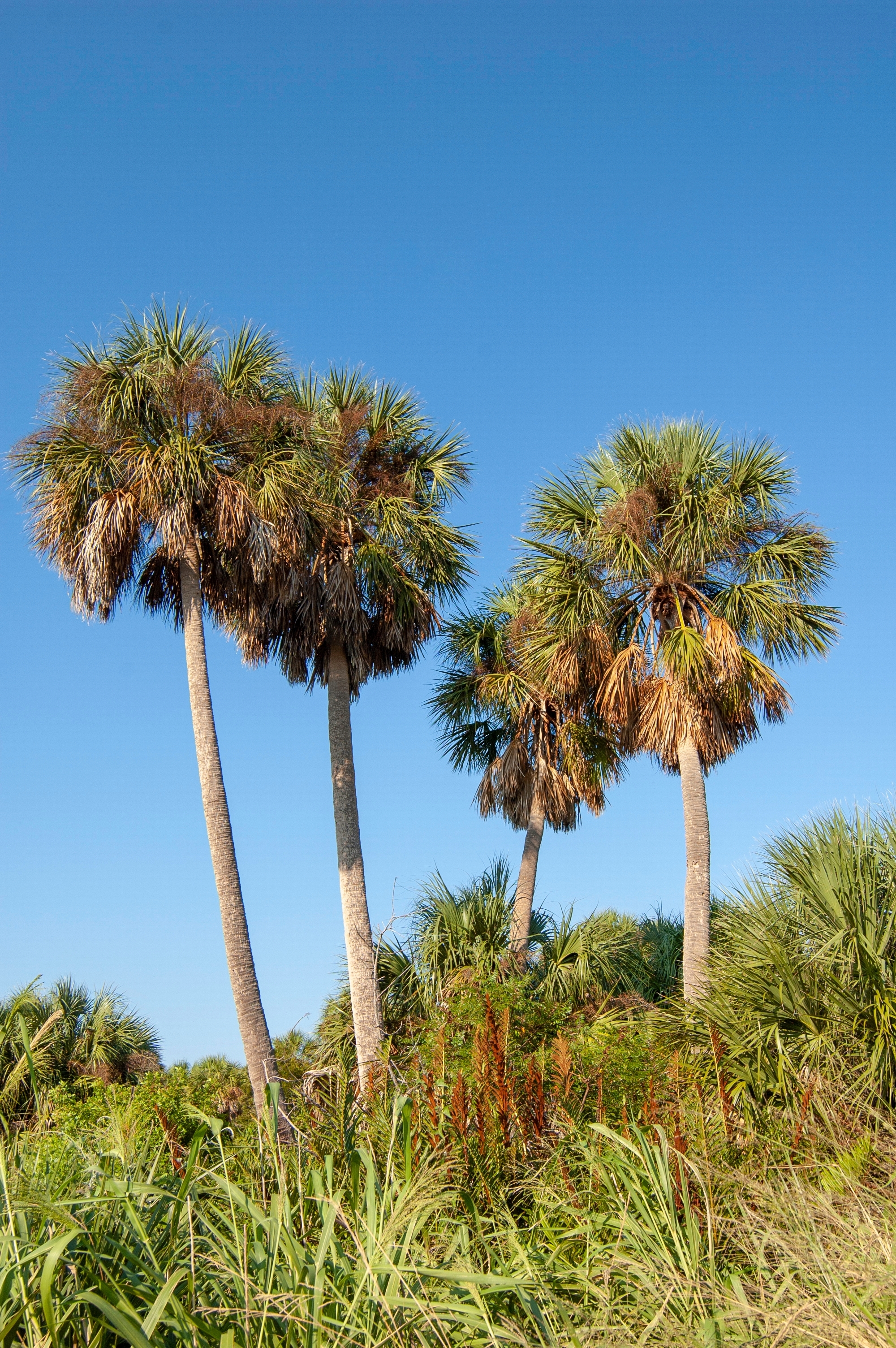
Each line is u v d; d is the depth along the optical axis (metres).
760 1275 3.07
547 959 12.23
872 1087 4.94
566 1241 3.65
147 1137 4.27
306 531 12.09
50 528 11.57
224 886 10.76
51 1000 14.91
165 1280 2.56
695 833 10.91
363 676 13.13
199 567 11.87
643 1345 2.62
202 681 11.38
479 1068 4.57
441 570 13.34
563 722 14.85
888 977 5.45
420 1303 2.51
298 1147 3.73
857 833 6.27
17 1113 9.42
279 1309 2.51
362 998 10.92
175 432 11.46
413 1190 3.19
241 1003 10.37
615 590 12.13
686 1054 5.82
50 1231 2.61
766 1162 4.26
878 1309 2.66
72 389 11.37
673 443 11.88
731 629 11.31
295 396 13.38
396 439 13.76
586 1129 4.45
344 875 12.05
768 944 5.92
